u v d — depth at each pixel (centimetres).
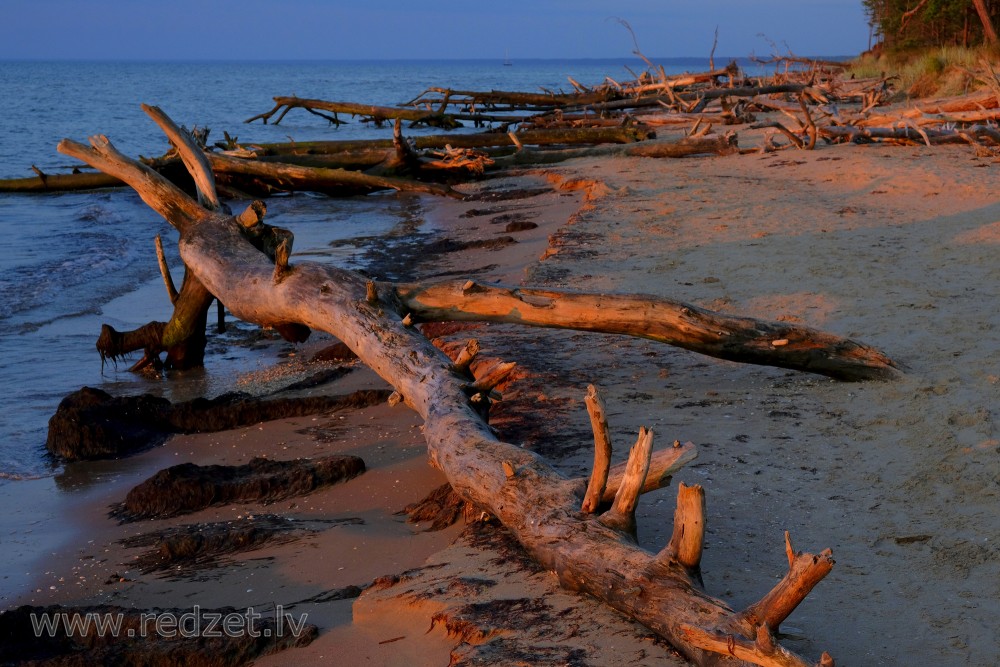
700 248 1071
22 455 646
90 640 374
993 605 345
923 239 1045
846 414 560
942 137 1880
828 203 1328
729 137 2038
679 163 1970
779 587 290
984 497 433
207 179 882
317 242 1443
